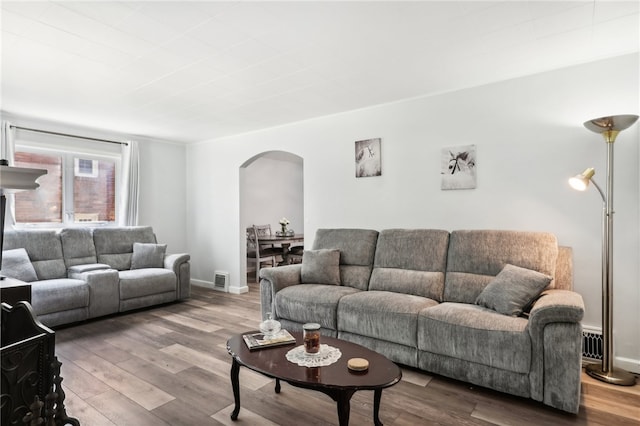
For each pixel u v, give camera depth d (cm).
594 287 293
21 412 138
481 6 217
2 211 233
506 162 333
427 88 358
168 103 396
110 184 535
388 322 277
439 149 369
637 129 278
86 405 223
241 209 553
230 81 333
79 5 211
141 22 231
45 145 467
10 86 343
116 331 366
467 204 354
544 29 245
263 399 231
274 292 353
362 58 288
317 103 402
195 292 554
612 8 220
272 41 258
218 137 570
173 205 607
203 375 265
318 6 214
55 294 368
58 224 480
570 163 304
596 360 288
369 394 238
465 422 205
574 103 303
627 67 282
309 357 197
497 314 251
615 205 285
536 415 212
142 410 217
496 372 232
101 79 326
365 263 366
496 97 338
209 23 233
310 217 465
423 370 275
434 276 320
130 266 499
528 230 322
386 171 403
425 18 229
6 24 232
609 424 203
